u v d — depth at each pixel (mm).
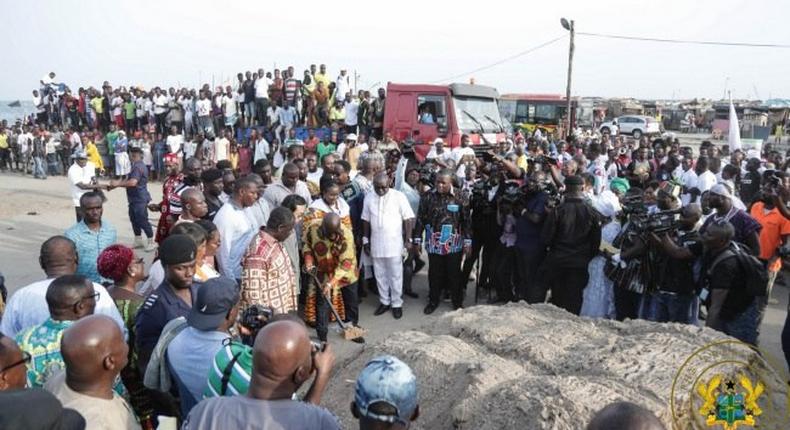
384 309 7266
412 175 8469
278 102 16672
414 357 3367
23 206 14578
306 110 15891
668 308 5297
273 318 2926
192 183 7000
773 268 6727
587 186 7027
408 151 8781
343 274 6164
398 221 6992
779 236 6633
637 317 5785
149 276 4555
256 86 17312
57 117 23078
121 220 13273
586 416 2467
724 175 9477
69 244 4062
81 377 2287
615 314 6000
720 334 3473
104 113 21281
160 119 20156
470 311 4258
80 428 1729
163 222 6922
